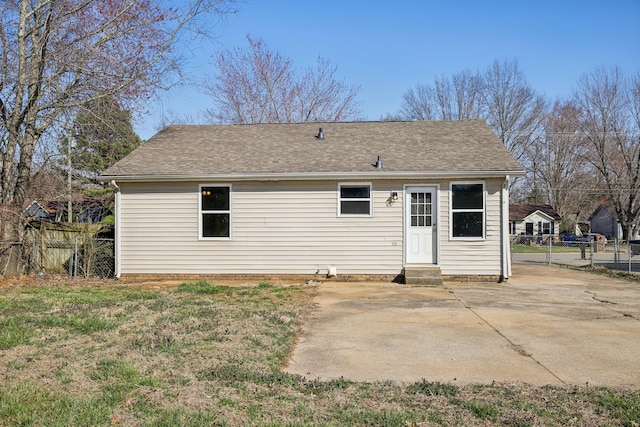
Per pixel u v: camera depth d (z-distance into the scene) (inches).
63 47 548.4
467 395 187.2
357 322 319.9
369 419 162.6
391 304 384.5
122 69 571.5
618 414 166.7
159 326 284.7
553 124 1862.7
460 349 256.4
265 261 534.6
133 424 158.1
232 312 331.9
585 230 2529.5
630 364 230.1
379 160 523.5
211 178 524.7
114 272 548.1
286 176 520.1
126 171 531.2
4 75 543.2
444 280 518.3
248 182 535.2
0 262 517.0
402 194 524.4
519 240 1817.2
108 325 285.6
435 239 524.7
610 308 368.5
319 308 367.2
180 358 227.0
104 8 553.0
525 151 1852.9
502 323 317.1
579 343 267.6
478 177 514.9
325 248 530.6
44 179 846.5
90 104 578.9
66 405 170.9
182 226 539.5
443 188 521.7
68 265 569.3
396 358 240.5
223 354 234.1
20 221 537.0
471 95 1775.3
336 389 193.9
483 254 518.6
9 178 554.3
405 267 512.4
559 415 166.7
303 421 160.7
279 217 534.3
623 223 1801.2
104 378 198.8
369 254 526.6
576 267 709.9
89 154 1000.2
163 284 498.6
